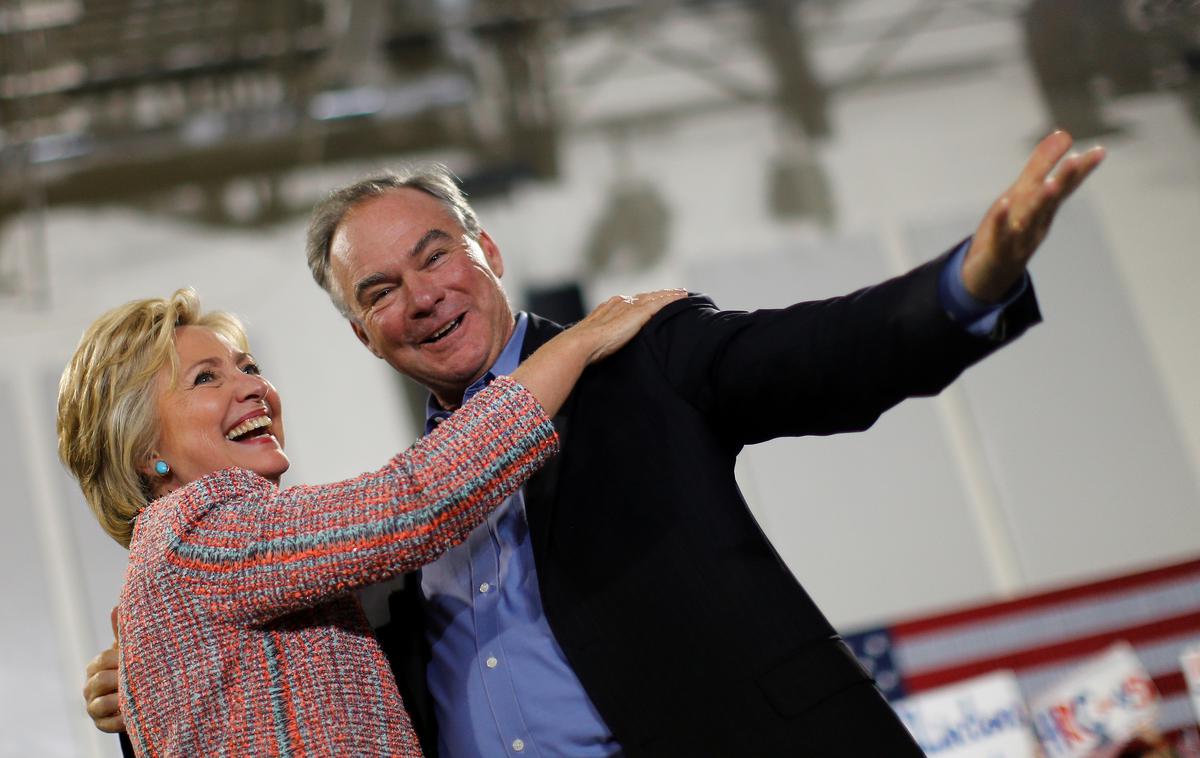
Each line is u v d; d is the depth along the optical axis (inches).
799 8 287.1
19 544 233.1
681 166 274.4
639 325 61.6
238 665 55.7
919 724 180.1
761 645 55.6
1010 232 43.8
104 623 231.9
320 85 263.3
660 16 283.1
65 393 64.5
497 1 277.0
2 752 221.1
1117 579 196.7
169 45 264.1
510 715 60.8
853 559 243.3
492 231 262.4
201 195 261.4
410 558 53.9
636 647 57.2
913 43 287.3
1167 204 273.6
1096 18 288.7
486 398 56.2
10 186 256.7
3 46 250.2
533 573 61.7
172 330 64.4
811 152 277.9
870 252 272.4
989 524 248.1
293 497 56.1
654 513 58.4
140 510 63.3
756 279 268.5
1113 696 179.2
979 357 48.4
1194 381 259.8
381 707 57.8
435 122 273.0
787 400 54.3
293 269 257.8
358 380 247.9
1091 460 253.1
